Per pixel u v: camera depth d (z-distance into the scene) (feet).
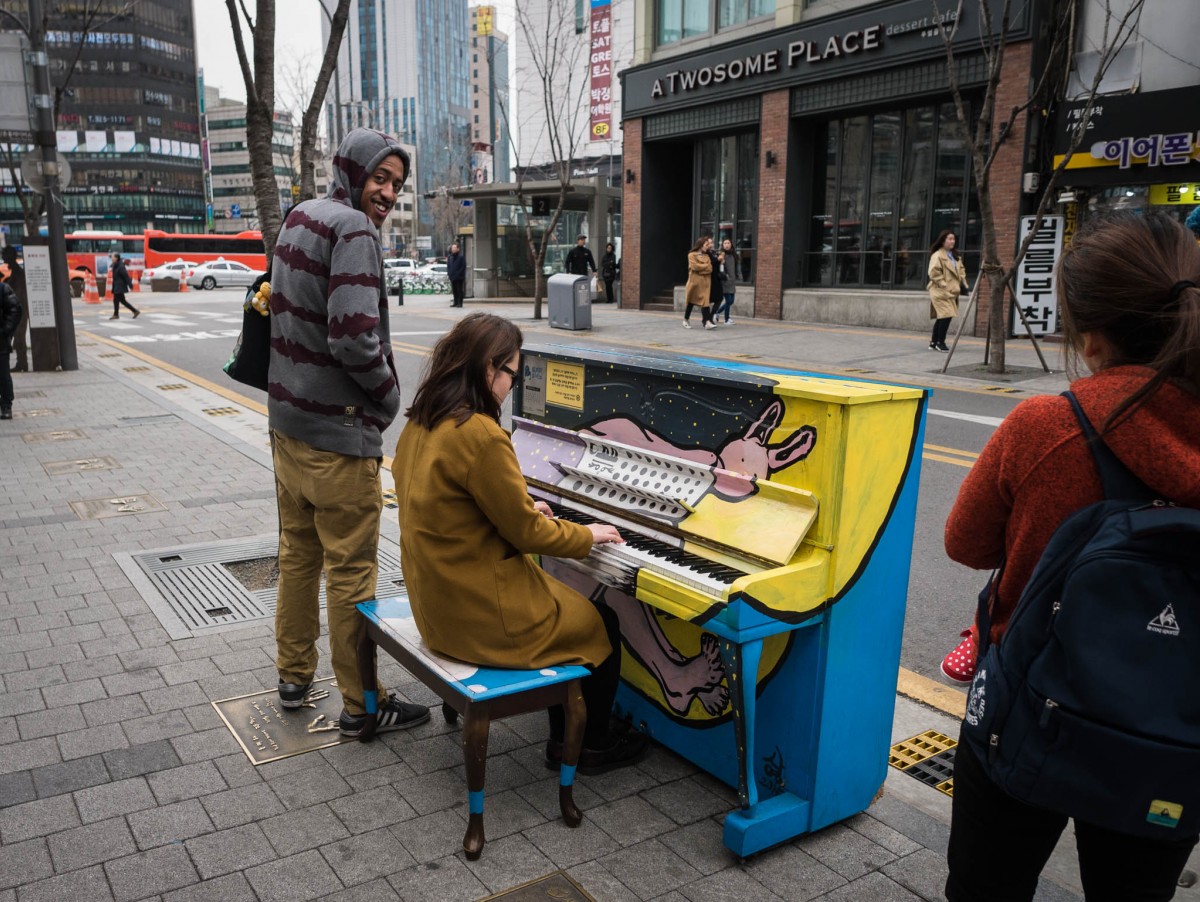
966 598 15.81
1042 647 4.92
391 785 9.68
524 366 12.03
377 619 10.02
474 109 388.78
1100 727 4.63
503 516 8.52
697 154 72.54
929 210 56.49
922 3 52.19
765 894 8.04
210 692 11.69
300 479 10.24
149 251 151.43
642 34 72.79
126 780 9.67
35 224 46.96
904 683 12.52
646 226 75.92
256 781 9.71
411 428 9.17
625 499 9.96
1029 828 5.47
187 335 64.18
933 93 53.16
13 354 49.83
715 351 47.83
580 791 9.67
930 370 40.29
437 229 268.21
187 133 364.79
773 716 8.92
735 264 70.28
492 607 8.76
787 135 62.03
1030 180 48.80
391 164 10.12
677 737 10.31
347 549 10.31
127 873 8.16
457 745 10.57
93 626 13.70
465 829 8.91
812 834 8.95
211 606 14.49
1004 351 42.86
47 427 29.96
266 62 16.11
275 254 10.28
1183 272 4.94
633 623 10.73
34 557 16.84
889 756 10.31
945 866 8.50
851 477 8.08
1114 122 45.57
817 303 62.44
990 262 38.65
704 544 8.89
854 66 56.75
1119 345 5.19
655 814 9.25
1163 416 4.84
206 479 23.07
